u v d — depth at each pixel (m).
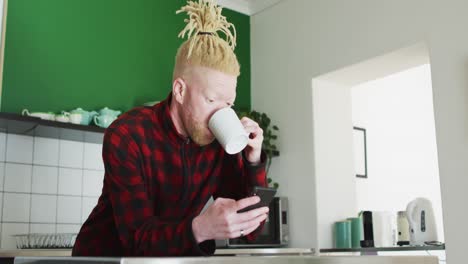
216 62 1.08
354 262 0.78
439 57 2.81
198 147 1.22
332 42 3.47
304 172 3.55
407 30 3.00
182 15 3.82
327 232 3.45
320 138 3.55
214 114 1.11
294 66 3.75
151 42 3.61
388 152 5.05
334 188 3.55
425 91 5.55
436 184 5.37
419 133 5.38
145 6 3.62
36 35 3.09
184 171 1.20
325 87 3.66
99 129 2.91
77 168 3.10
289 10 3.85
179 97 1.14
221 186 1.29
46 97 3.06
